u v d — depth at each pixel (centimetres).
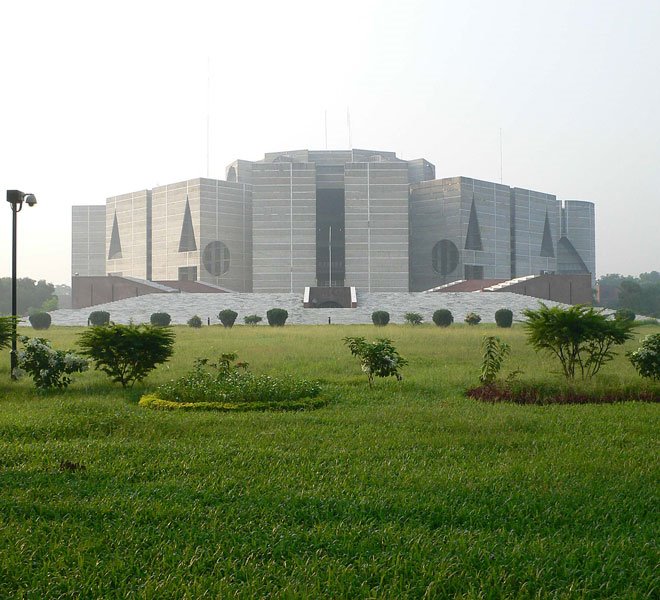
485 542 491
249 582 421
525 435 866
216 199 9206
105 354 1370
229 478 652
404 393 1316
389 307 5700
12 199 1538
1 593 411
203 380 1261
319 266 10675
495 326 4353
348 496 597
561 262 11288
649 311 9512
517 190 10331
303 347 2370
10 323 1524
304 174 8862
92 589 414
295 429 908
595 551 473
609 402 1189
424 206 9862
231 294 6122
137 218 10025
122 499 584
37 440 854
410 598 408
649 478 659
